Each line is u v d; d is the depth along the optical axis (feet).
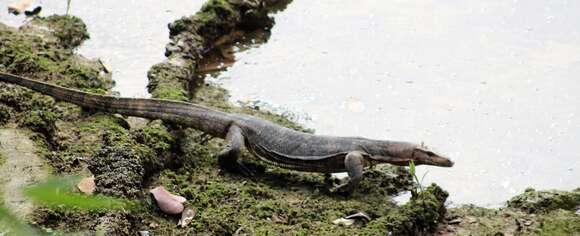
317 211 24.09
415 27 36.88
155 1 39.14
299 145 25.82
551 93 31.94
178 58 33.04
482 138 29.19
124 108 27.86
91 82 31.37
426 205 23.76
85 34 35.60
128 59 33.96
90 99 27.91
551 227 24.03
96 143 25.77
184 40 33.94
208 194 24.25
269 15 38.14
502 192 26.25
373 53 34.96
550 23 36.91
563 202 25.27
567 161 27.94
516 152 28.40
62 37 34.78
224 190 24.61
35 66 31.17
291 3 39.19
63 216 19.84
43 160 23.04
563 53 34.65
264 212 23.52
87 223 19.89
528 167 27.61
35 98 27.71
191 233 22.04
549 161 27.94
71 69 31.65
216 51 35.32
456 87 32.42
